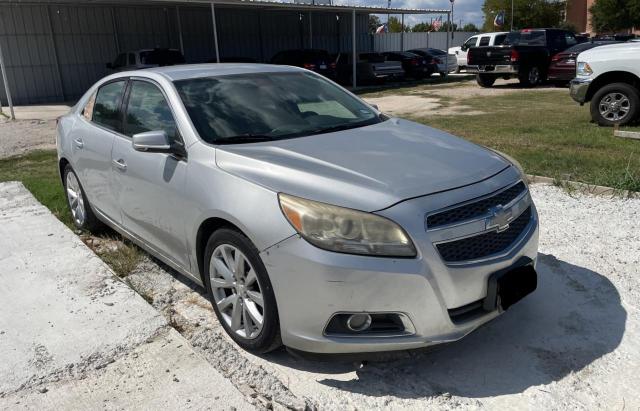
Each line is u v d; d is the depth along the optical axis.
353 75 23.88
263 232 2.80
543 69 20.22
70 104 20.58
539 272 4.06
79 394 2.78
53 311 3.59
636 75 9.40
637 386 2.77
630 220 5.03
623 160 7.02
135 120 4.07
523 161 7.21
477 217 2.80
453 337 2.75
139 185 3.84
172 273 4.27
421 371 2.95
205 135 3.45
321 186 2.80
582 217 5.16
